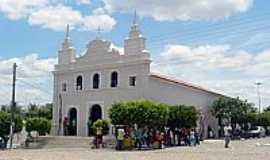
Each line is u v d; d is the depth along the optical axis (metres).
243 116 60.50
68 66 51.47
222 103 57.91
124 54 46.47
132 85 45.59
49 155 26.52
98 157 24.67
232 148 34.94
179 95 50.78
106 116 47.00
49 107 86.62
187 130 41.19
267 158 23.80
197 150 32.12
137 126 36.72
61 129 50.94
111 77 47.44
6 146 42.69
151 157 24.55
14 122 44.47
